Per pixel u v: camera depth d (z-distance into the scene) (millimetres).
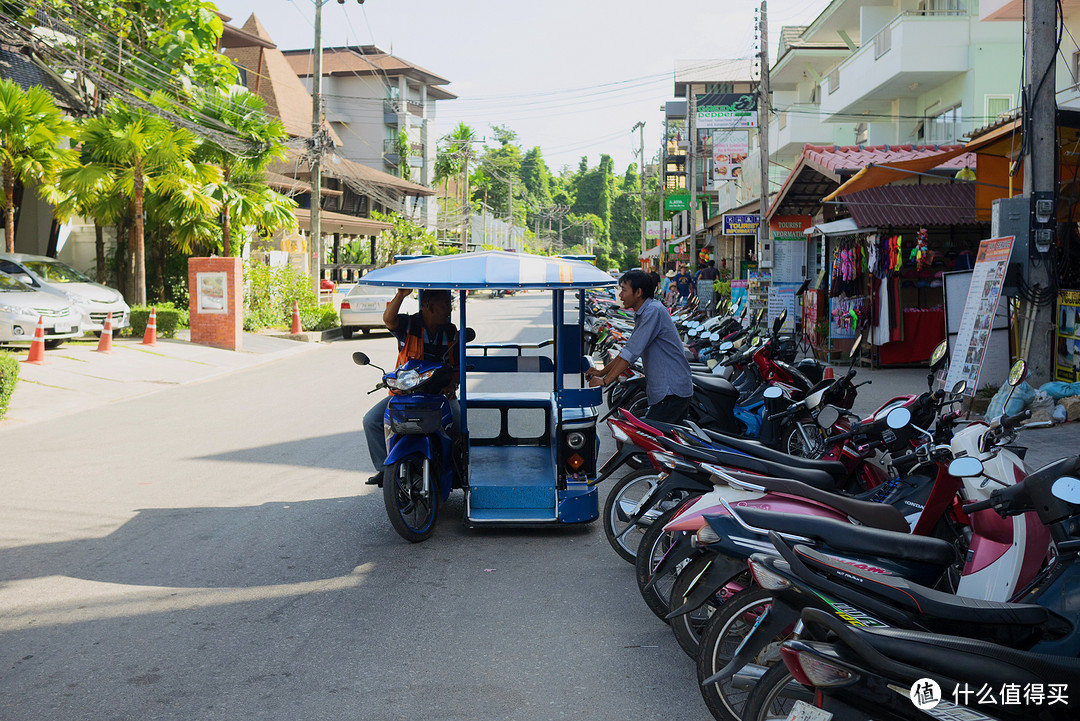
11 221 21281
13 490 8117
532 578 5906
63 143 25188
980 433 4395
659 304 7031
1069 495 3105
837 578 3182
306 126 55250
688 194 46188
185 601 5414
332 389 14719
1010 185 12031
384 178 52969
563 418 6992
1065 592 3299
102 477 8641
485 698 4168
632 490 6730
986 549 4148
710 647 3787
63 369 15547
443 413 6926
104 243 27047
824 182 19188
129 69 24406
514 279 6305
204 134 22844
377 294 24438
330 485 8359
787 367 9148
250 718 3951
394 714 4000
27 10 19734
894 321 15570
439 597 5527
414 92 73062
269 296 25422
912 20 22328
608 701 4145
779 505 4168
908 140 25844
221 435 10820
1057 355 11477
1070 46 18047
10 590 5578
